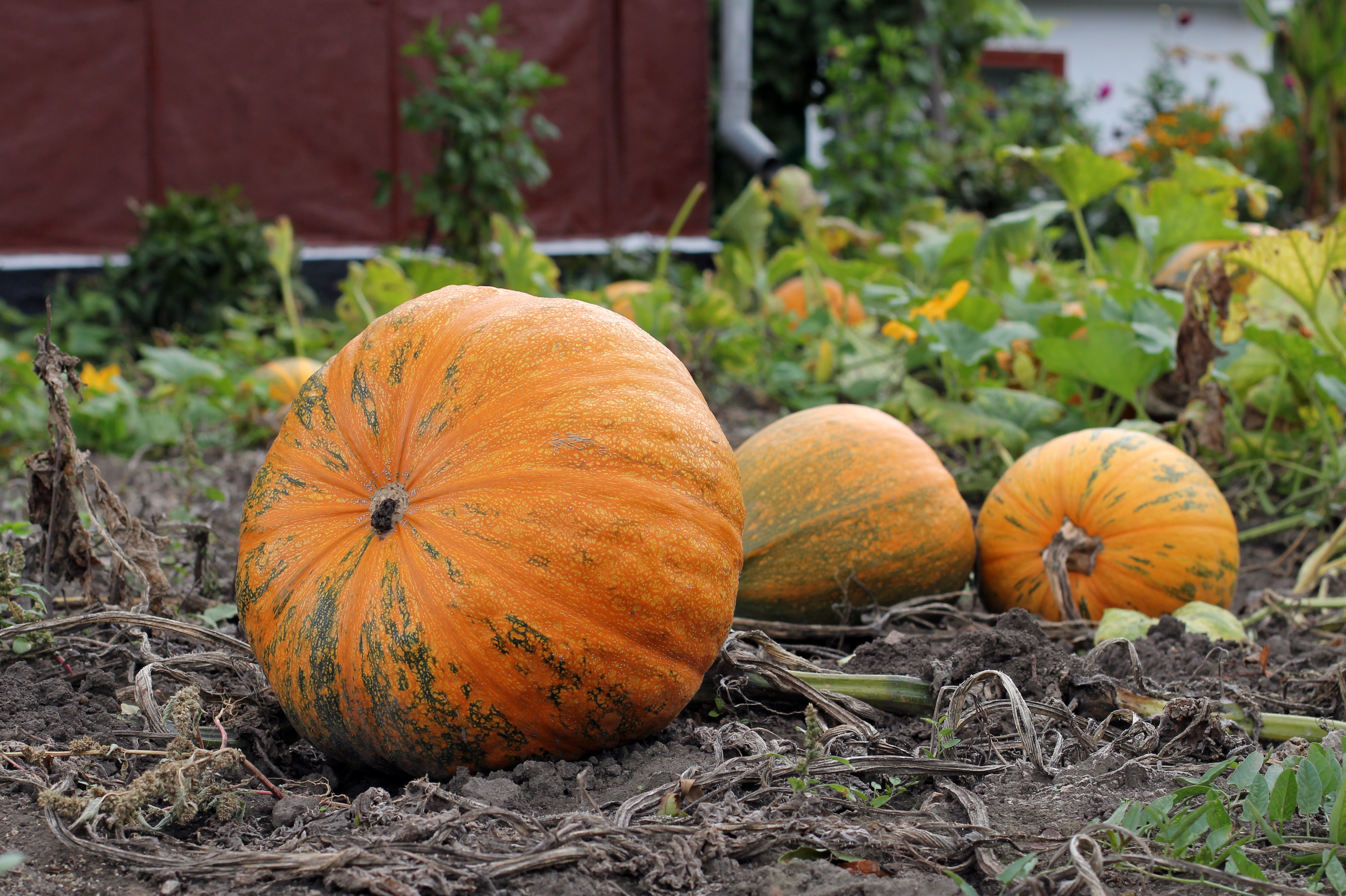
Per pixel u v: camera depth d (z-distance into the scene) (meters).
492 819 1.73
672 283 9.50
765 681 2.35
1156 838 1.68
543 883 1.58
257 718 2.22
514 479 1.87
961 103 13.66
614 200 10.89
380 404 2.02
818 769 1.91
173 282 8.84
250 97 9.78
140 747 2.04
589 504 1.86
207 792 1.77
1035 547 3.02
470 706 1.85
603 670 1.87
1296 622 3.08
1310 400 4.39
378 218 10.18
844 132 11.07
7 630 2.24
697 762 1.98
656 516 1.89
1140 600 2.91
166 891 1.56
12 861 1.29
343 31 9.91
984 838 1.67
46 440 5.58
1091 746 2.10
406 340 2.06
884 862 1.65
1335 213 6.47
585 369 1.96
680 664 1.96
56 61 9.27
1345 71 9.49
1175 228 5.27
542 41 10.46
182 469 5.16
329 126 9.98
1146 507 2.91
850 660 2.57
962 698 2.09
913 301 4.35
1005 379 4.86
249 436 5.86
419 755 1.92
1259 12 9.98
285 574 1.99
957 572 2.95
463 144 8.73
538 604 1.83
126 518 2.55
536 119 9.12
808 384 6.11
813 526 2.80
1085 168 5.67
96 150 9.45
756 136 11.02
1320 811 1.80
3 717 2.10
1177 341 3.94
